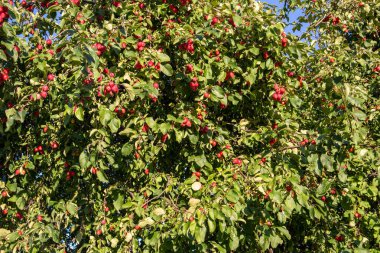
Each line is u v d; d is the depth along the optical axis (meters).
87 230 4.62
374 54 5.41
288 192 3.44
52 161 4.62
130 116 4.11
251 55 4.38
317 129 3.93
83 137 4.44
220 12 4.23
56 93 3.92
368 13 5.95
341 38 5.68
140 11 4.59
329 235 4.96
